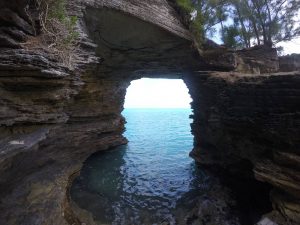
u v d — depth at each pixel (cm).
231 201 1391
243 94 1352
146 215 1241
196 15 1838
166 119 8944
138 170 2005
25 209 847
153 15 1462
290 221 984
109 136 2292
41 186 999
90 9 1239
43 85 804
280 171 1085
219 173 1808
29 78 729
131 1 1352
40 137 834
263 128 1211
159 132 4769
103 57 1605
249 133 1334
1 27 693
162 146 3203
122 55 1681
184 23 1733
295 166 1039
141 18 1382
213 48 1928
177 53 1775
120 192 1507
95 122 1900
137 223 1160
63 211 991
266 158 1212
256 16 2198
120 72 1958
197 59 1877
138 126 6019
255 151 1305
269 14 2141
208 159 1908
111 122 2192
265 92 1206
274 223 1005
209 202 1379
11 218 785
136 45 1598
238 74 1608
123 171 1945
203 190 1573
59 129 1163
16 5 720
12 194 840
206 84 1750
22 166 851
